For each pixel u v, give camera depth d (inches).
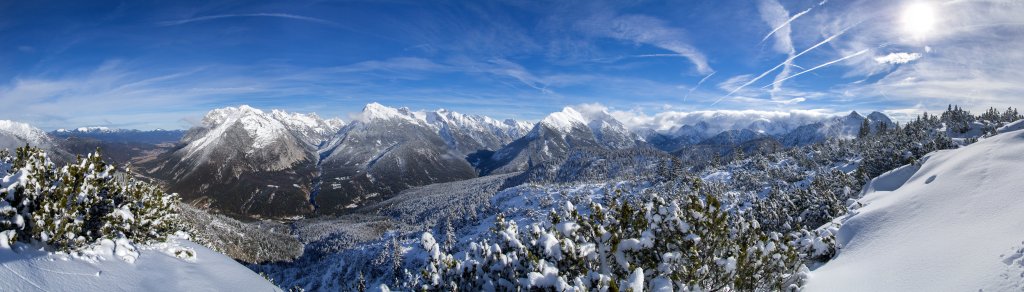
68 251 336.8
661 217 398.3
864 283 564.1
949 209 815.1
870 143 5142.7
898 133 5083.7
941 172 1336.1
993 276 421.4
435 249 427.2
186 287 350.0
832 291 571.8
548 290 337.4
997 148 1375.5
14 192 331.0
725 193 4256.9
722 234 405.7
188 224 693.9
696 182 438.3
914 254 605.9
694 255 376.5
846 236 916.6
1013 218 583.2
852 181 2454.5
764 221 1754.4
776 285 475.8
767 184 4970.5
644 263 387.9
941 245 601.6
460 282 412.5
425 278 419.5
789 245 468.4
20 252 305.3
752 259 423.2
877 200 1419.8
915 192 1088.8
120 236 404.5
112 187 432.5
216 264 438.3
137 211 450.0
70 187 367.2
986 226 609.3
